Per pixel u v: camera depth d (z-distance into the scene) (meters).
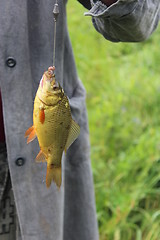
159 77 2.80
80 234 1.38
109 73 2.86
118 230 1.81
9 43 1.14
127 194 1.94
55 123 1.00
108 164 2.15
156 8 1.14
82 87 1.34
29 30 1.16
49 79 0.98
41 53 1.17
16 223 1.25
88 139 1.36
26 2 1.15
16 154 1.17
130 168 2.07
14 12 1.14
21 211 1.20
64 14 1.22
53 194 1.22
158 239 1.81
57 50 1.18
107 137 2.29
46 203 1.21
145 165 2.09
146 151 2.13
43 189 1.20
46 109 0.98
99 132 2.30
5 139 1.21
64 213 1.38
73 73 1.31
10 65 1.15
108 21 1.12
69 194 1.37
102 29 1.16
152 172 2.05
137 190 1.97
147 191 1.97
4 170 1.22
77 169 1.35
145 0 1.09
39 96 0.98
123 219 1.84
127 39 1.16
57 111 0.99
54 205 1.22
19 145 1.17
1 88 1.15
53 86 0.98
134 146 2.29
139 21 1.10
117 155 2.26
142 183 2.01
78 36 3.12
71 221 1.38
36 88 1.17
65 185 1.36
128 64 2.97
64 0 1.22
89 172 1.37
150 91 2.59
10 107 1.16
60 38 1.18
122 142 2.30
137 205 1.98
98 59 3.06
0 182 1.22
